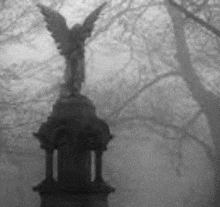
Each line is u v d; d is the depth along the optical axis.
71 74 16.31
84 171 15.56
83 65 16.50
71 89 16.22
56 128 15.46
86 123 15.48
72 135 15.46
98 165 15.73
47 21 16.67
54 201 15.38
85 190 15.34
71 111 15.64
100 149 15.70
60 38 16.55
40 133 15.60
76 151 15.49
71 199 15.30
